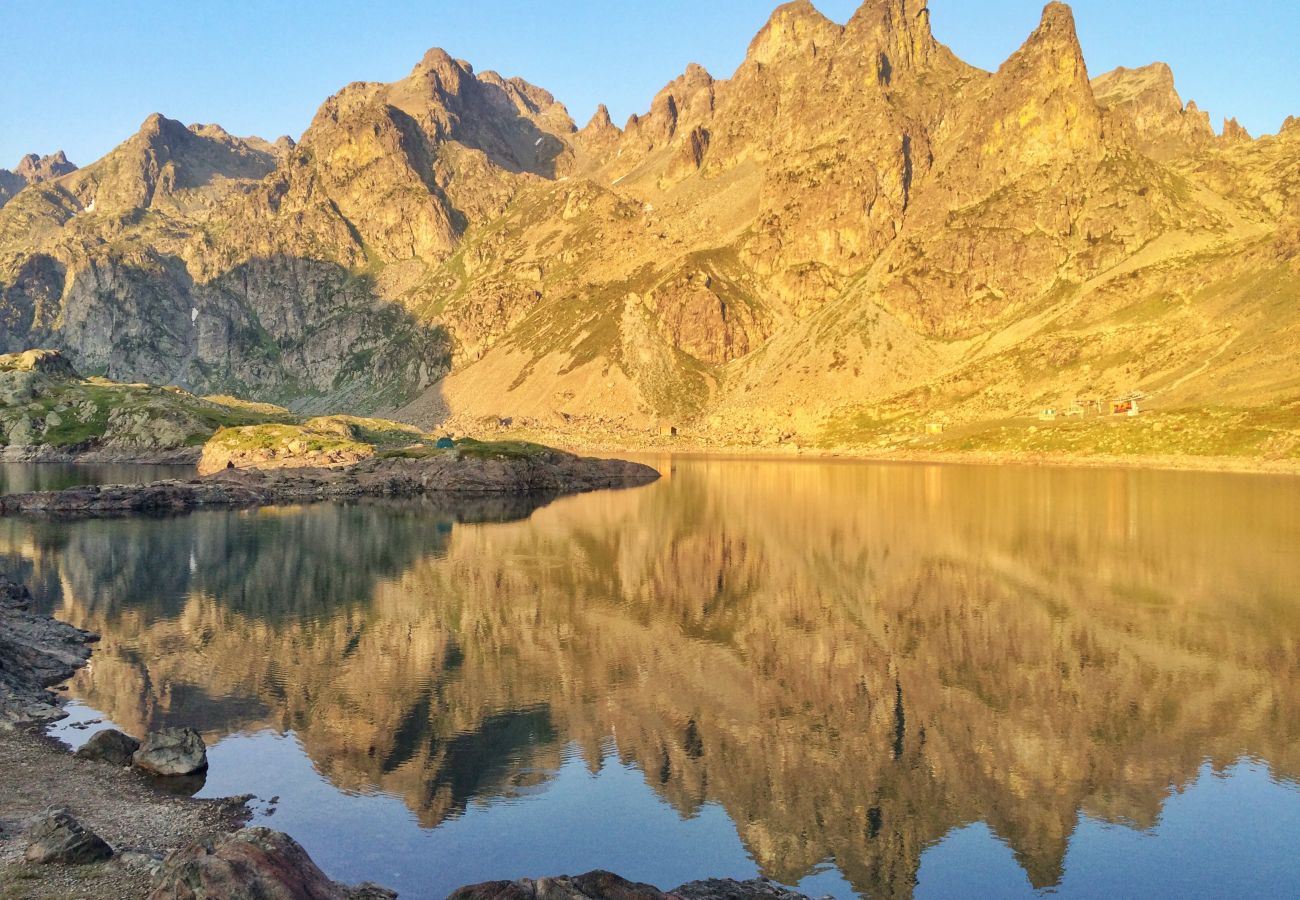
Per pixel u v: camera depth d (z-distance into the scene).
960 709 41.88
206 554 85.50
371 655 50.00
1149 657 50.09
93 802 28.72
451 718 39.78
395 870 25.89
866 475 195.38
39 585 69.50
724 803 31.70
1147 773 34.66
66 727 37.38
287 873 19.16
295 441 181.62
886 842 29.11
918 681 46.06
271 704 41.12
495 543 93.94
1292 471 171.38
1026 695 43.75
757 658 50.00
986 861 27.98
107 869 21.50
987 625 57.66
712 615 60.56
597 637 54.47
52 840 22.31
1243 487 148.50
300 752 35.16
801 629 56.66
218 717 39.16
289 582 71.69
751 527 107.00
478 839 28.28
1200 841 29.41
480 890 20.02
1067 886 26.52
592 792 32.28
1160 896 26.00
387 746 36.22
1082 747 37.25
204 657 49.03
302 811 29.62
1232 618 59.09
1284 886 26.52
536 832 28.91
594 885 20.91
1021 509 122.38
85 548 88.50
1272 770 34.94
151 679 44.72
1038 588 69.38
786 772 34.53
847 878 26.77
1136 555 83.94
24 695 41.38
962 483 168.00
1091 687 44.91
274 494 141.75
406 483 157.12
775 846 28.50
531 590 68.88
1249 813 31.36
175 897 18.38
